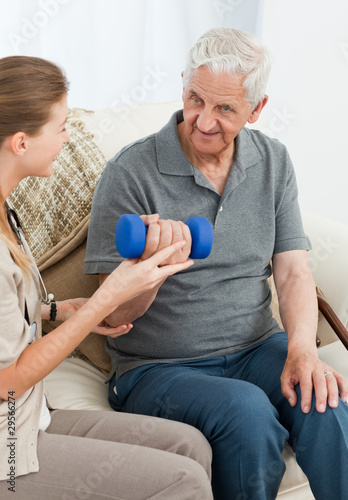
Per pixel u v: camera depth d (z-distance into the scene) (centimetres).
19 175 124
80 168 176
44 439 124
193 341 157
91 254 153
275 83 278
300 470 150
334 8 265
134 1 273
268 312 168
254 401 138
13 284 116
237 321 160
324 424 139
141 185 154
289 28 271
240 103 146
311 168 285
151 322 157
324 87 275
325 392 141
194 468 121
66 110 123
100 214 154
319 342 173
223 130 149
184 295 156
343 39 268
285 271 169
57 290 170
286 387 147
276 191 167
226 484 141
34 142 119
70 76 277
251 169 163
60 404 157
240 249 161
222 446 139
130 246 120
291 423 147
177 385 147
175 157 156
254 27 291
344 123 278
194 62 143
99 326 148
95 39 274
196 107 148
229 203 159
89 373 174
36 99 116
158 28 283
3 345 114
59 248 170
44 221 174
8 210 128
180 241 123
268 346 162
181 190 157
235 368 161
